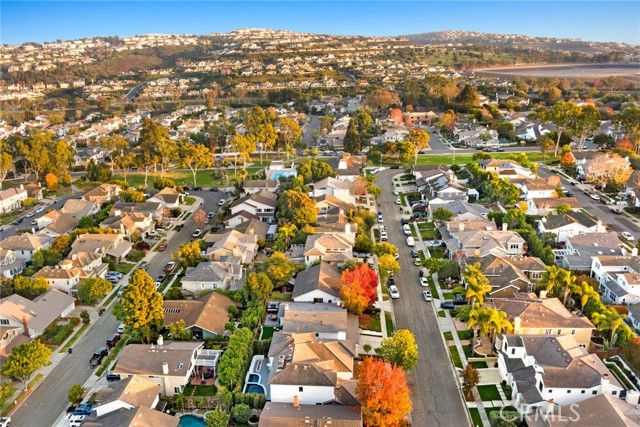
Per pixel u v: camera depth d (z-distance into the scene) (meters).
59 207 165.38
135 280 83.94
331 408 66.81
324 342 77.88
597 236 115.88
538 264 104.38
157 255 124.69
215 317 90.31
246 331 83.62
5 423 69.19
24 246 120.81
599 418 61.38
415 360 76.50
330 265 105.25
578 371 69.62
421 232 132.75
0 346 84.00
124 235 131.00
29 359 75.62
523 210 136.00
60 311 95.88
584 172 173.12
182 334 85.94
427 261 105.38
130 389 69.06
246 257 114.56
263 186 167.00
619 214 142.00
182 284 103.56
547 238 120.88
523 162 179.50
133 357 77.44
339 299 93.56
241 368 76.38
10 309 90.50
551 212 137.62
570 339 77.00
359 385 66.44
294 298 95.44
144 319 83.31
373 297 94.75
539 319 82.81
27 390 76.38
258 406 70.38
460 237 117.56
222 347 84.62
